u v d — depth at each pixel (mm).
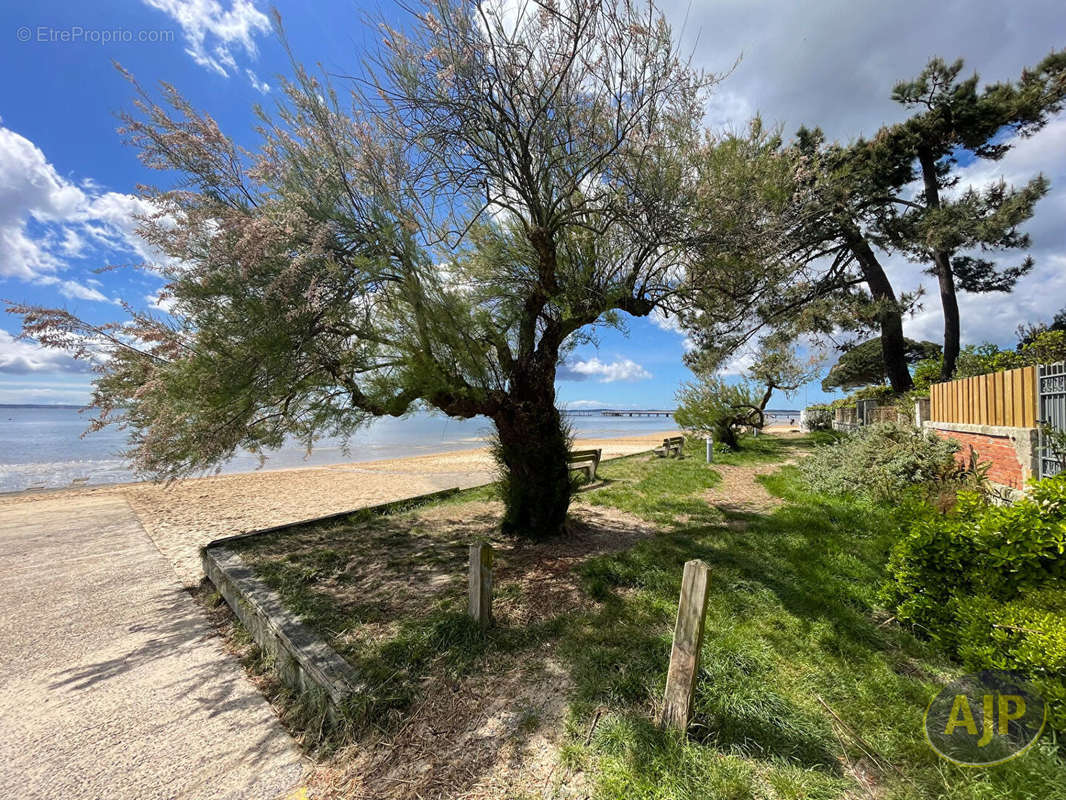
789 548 4676
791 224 6094
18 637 3818
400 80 3857
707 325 6992
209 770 2281
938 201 13727
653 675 2602
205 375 3213
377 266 3527
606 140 4316
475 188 4598
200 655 3502
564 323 4855
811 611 3328
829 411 22188
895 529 4641
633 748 2090
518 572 4266
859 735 2166
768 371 17484
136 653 3537
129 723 2674
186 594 4789
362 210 3877
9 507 9742
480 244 4918
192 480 13250
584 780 1967
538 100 3934
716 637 2932
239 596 4047
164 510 9086
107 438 30078
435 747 2227
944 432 6898
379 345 4395
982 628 2520
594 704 2402
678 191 4352
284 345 3365
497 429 5293
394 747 2256
